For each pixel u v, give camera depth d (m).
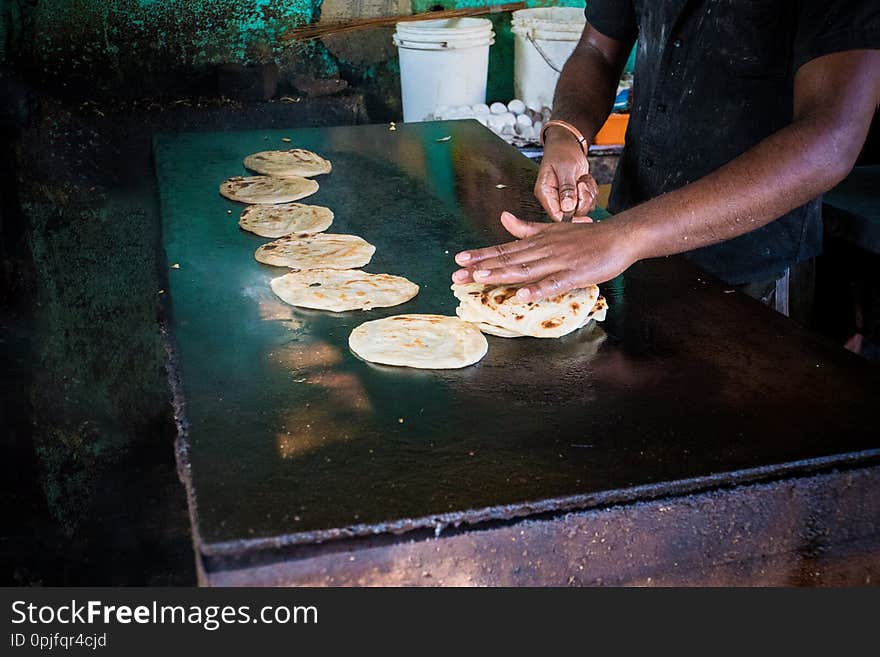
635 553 1.40
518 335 1.91
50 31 4.21
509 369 1.76
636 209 1.80
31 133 4.00
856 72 1.70
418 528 1.30
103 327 3.77
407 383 1.70
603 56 2.76
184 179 2.90
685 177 2.44
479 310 1.96
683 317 1.98
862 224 2.94
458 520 1.31
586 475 1.41
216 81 4.38
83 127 4.05
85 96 4.27
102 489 2.82
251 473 1.40
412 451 1.47
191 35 4.43
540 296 1.74
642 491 1.38
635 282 2.15
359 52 4.78
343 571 1.27
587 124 2.60
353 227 2.51
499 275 1.76
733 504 1.41
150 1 4.29
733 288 2.13
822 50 1.75
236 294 2.09
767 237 2.38
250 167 2.97
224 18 4.45
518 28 4.62
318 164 2.99
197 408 1.59
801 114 1.77
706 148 2.37
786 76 2.18
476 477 1.40
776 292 2.52
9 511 2.69
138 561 2.52
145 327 3.79
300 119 4.34
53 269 3.98
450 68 4.44
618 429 1.54
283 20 4.57
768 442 1.50
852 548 1.51
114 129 4.09
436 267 2.26
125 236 4.12
